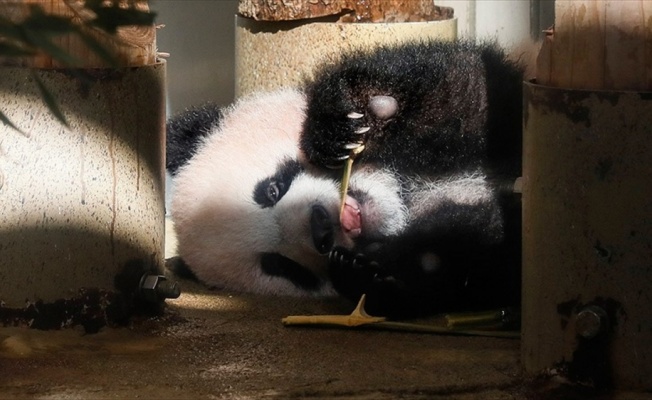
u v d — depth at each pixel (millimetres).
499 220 4957
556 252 3699
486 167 5336
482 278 4922
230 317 4918
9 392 3777
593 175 3576
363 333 4617
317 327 4699
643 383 3641
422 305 4945
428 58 5348
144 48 4562
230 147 5754
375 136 5320
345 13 6137
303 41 6188
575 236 3641
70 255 4379
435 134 5332
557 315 3727
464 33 7301
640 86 3557
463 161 5348
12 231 4340
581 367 3701
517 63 5605
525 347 3928
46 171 4309
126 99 4438
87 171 4359
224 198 5582
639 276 3580
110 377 3955
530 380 3865
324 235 5172
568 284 3684
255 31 6355
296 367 4094
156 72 4605
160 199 4750
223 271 5570
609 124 3533
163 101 4742
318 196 5281
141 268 4613
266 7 6215
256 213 5480
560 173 3646
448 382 3885
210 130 6062
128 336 4480
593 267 3625
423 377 3951
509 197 5051
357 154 5262
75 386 3850
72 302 4414
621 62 3561
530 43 5887
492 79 5359
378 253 4980
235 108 6070
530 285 3848
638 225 3553
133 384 3877
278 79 6297
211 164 5734
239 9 6488
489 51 5500
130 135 4477
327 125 5219
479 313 4789
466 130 5344
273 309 5133
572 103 3580
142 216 4590
